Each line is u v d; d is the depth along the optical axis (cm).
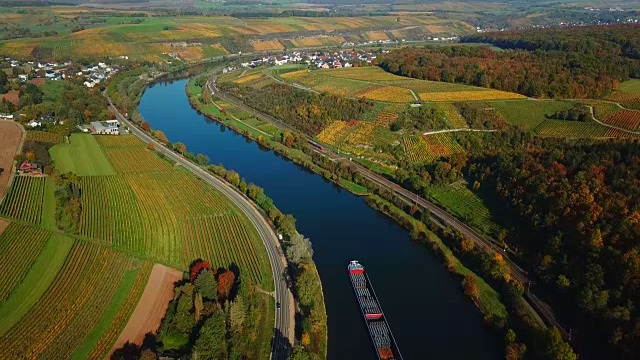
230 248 18200
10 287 15188
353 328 14962
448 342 14450
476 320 15350
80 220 19462
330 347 14175
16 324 13850
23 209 19800
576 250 16175
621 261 14600
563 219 17362
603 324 13738
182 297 14250
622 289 14138
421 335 14688
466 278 16375
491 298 16012
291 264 17412
